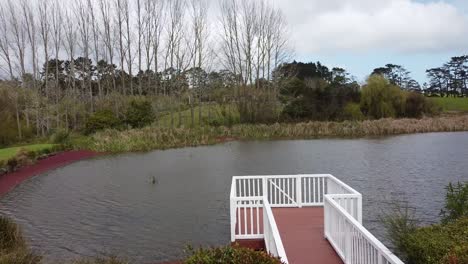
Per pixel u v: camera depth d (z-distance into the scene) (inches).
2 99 1349.7
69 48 1754.4
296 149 1145.4
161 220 479.5
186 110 1881.2
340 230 284.2
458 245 211.8
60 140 1268.5
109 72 1988.2
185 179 742.5
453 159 903.1
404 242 264.8
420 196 577.3
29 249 362.0
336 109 1744.6
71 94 1711.4
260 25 1774.1
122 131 1332.4
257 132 1460.4
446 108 2271.2
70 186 698.8
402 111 1831.9
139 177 770.8
